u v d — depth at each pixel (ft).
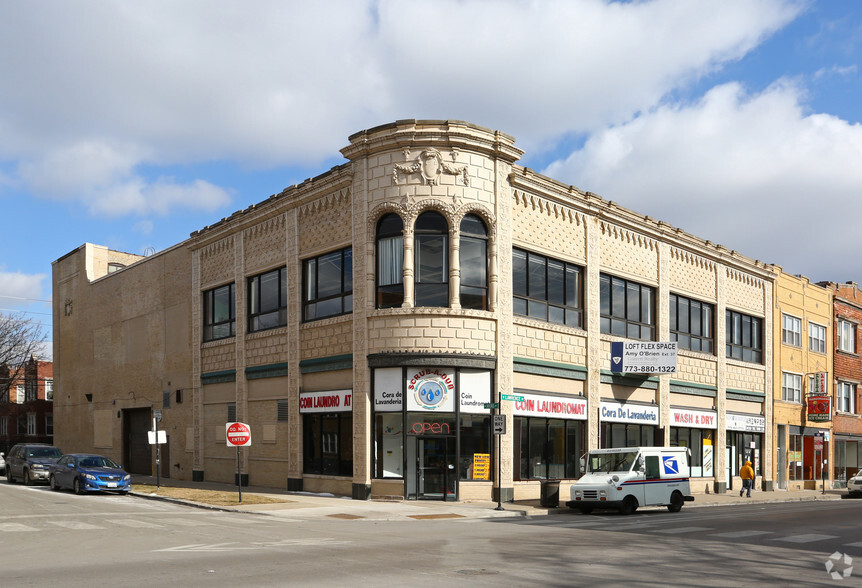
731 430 124.98
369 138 83.56
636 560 42.47
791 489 138.41
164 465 120.06
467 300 82.48
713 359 121.19
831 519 71.67
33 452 109.81
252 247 103.30
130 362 131.34
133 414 131.75
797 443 142.72
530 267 90.79
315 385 90.63
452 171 81.82
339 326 87.10
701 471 117.80
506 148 85.15
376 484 80.59
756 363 132.77
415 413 80.02
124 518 62.90
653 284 110.63
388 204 81.92
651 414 107.24
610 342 101.45
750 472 112.06
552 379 92.43
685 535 55.72
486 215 83.46
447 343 80.02
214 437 108.88
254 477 99.55
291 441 92.38
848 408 159.63
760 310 134.72
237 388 102.94
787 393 140.15
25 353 206.69
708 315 122.93
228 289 108.88
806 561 43.55
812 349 148.97
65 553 42.83
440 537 51.78
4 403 215.31
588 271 98.43
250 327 103.50
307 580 34.22
